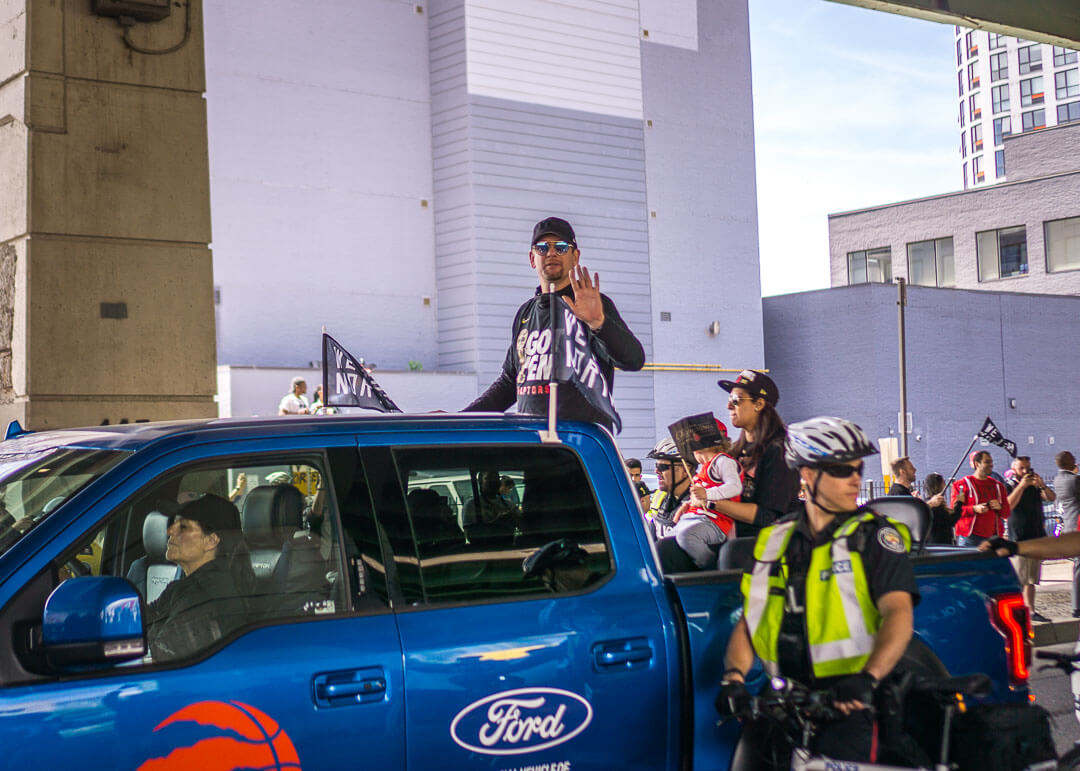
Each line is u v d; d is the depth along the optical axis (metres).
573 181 35.16
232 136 31.23
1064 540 4.33
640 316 36.38
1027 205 47.47
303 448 3.58
